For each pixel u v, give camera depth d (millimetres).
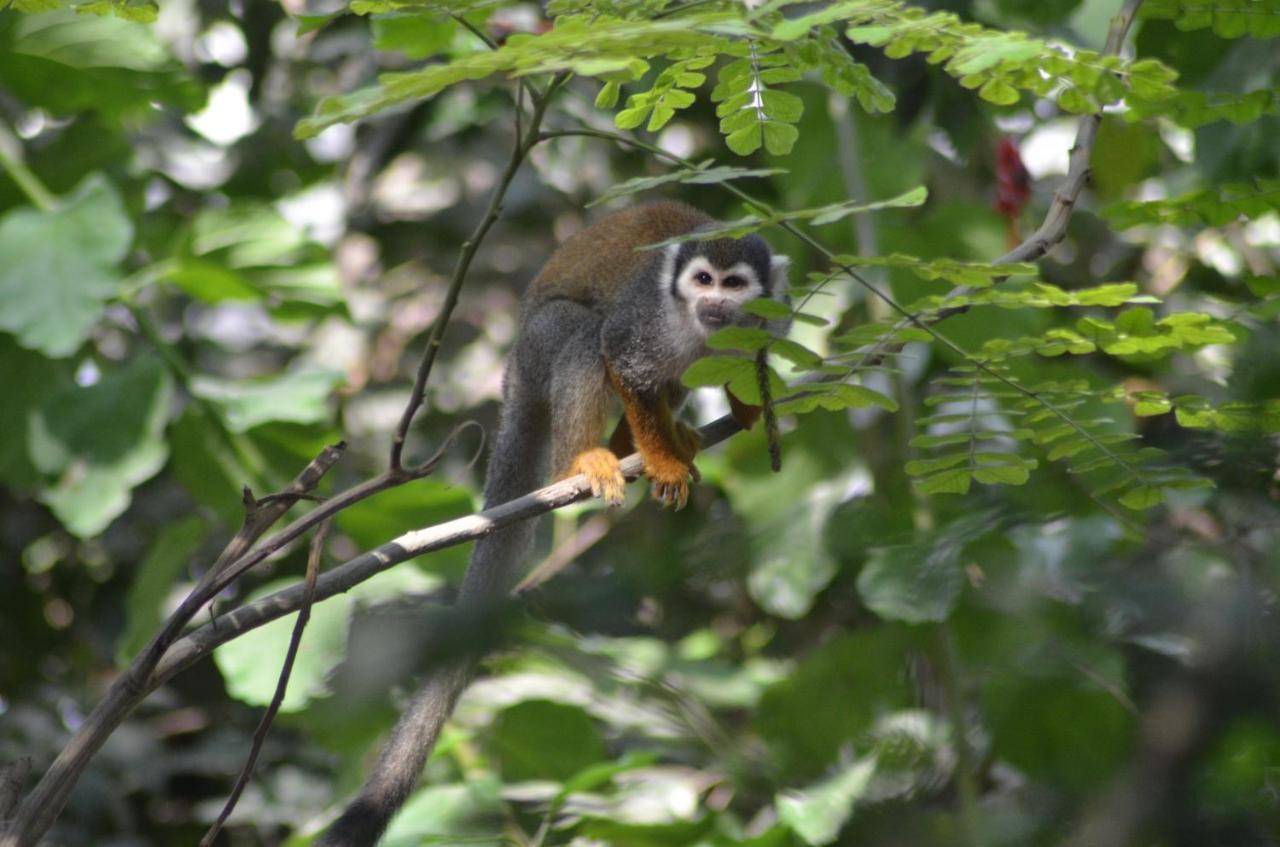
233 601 12797
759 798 8781
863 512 4703
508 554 9875
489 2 5738
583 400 10391
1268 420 4008
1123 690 3773
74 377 13156
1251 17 6820
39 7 6723
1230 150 8320
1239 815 2973
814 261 13008
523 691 10539
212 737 13430
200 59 16016
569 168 15250
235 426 11797
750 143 6414
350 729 7660
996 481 5961
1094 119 7094
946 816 3748
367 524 11805
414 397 5914
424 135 14328
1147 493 5191
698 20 5035
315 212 15922
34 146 14234
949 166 13805
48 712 13617
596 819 9234
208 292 12797
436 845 9273
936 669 4773
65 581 15062
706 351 9938
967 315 10930
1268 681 2980
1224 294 12508
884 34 5117
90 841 12414
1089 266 14148
